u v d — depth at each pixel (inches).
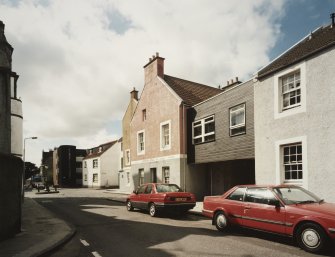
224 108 692.7
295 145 491.2
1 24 463.8
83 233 403.5
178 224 459.2
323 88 438.0
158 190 565.3
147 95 1023.0
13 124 751.7
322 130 435.8
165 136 917.8
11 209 367.2
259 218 335.3
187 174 828.0
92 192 1628.9
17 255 278.8
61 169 2797.7
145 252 292.5
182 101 840.9
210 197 415.5
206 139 765.3
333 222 264.1
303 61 471.5
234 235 362.9
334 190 413.4
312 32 613.9
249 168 827.4
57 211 676.7
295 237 296.8
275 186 342.3
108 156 2313.0
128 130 1429.6
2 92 413.7
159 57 978.7
